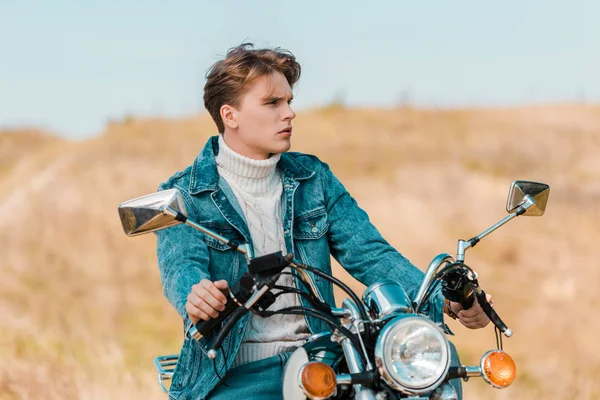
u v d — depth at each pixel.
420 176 30.25
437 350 3.51
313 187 4.91
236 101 4.69
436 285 4.27
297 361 3.93
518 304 17.19
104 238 21.88
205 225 4.64
